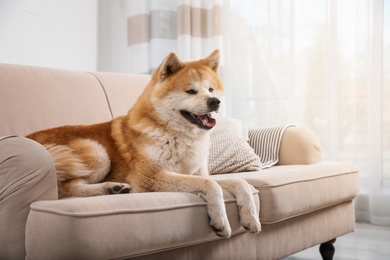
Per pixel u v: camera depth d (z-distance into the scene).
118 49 3.90
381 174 3.16
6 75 1.90
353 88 3.25
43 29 3.17
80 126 1.81
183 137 1.78
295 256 2.48
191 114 1.80
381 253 2.47
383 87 3.17
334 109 3.28
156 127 1.73
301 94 3.39
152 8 3.70
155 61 3.68
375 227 3.11
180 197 1.48
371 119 3.16
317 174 2.11
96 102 2.17
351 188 2.33
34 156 1.36
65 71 2.17
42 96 1.97
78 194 1.59
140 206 1.33
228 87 3.61
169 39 3.73
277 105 3.49
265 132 2.58
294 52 3.39
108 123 1.88
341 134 3.29
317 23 3.35
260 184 1.81
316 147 2.45
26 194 1.32
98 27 3.71
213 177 1.96
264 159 2.51
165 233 1.38
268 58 3.50
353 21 3.25
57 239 1.19
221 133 2.37
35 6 3.11
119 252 1.26
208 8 3.65
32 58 3.10
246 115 3.62
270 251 1.89
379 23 3.14
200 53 3.62
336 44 3.28
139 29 3.72
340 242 2.73
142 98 1.83
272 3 3.48
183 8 3.56
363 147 3.24
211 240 1.62
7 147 1.36
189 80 1.80
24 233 1.31
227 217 1.60
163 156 1.71
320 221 2.19
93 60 3.61
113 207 1.27
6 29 2.92
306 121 3.39
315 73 3.37
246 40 3.61
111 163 1.76
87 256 1.19
